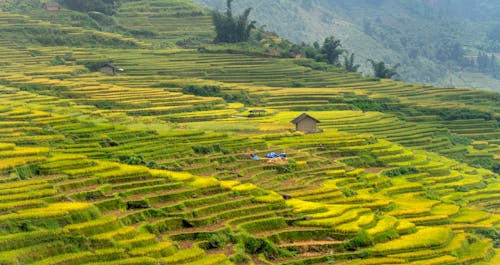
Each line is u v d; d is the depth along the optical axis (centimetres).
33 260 5728
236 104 15638
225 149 10650
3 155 8025
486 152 15688
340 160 11925
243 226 7494
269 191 8675
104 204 7144
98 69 17738
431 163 13088
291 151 11488
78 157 8275
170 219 7212
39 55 17862
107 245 6219
